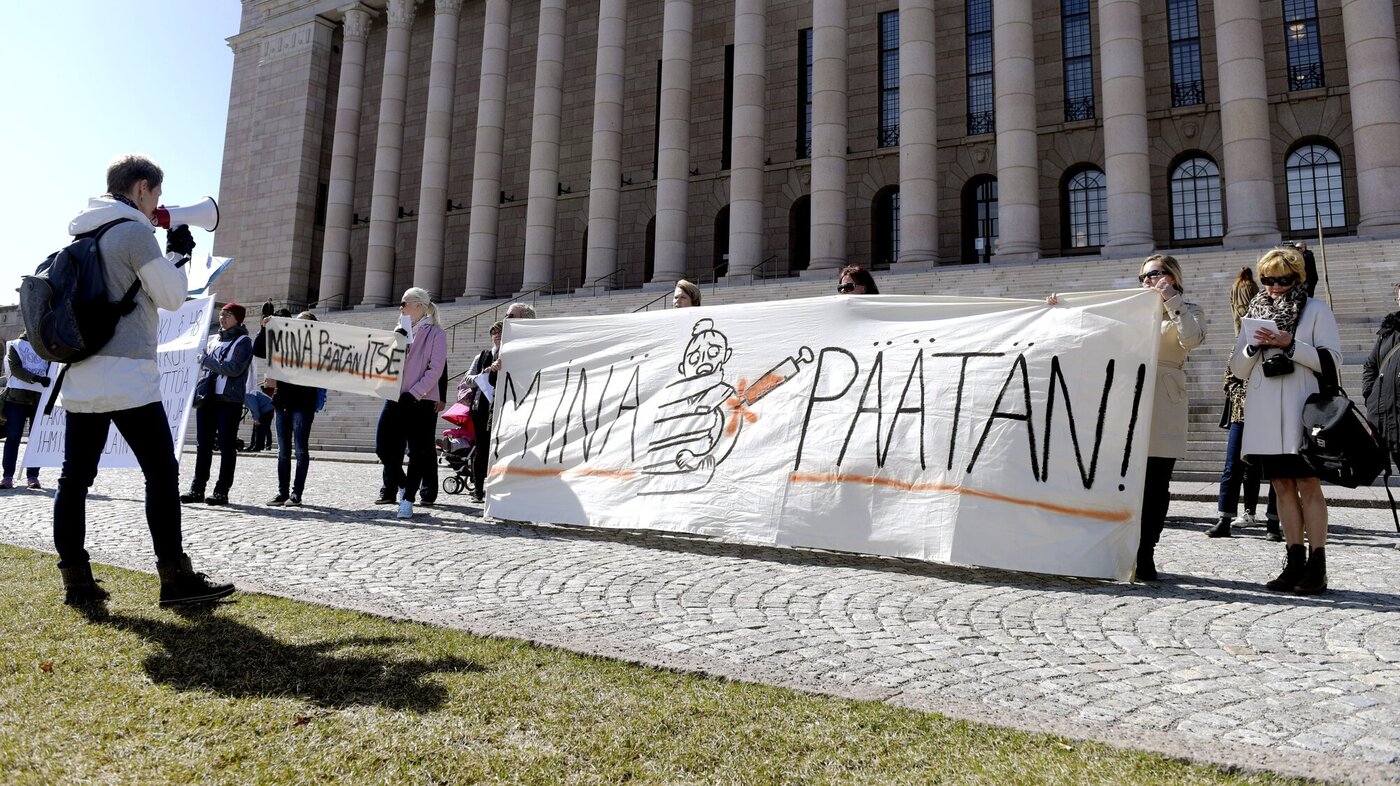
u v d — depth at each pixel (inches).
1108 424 199.8
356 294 1454.2
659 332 281.0
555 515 273.0
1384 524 321.1
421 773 81.0
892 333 236.7
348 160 1348.4
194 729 90.8
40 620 137.8
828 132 945.5
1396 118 748.6
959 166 1090.7
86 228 155.6
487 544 240.5
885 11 1151.6
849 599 175.5
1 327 1425.9
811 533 224.1
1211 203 979.3
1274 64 957.2
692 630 146.3
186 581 152.3
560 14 1167.6
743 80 992.9
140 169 165.0
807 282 872.3
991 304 225.3
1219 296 653.9
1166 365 208.1
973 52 1102.4
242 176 1502.2
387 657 118.7
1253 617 161.8
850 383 236.4
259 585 172.9
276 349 330.0
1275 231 757.9
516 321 311.6
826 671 122.3
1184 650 137.8
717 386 259.3
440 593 173.8
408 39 1327.5
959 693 113.7
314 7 1459.2
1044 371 209.9
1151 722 102.7
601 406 280.8
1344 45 927.7
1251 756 86.9
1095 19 1042.7
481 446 380.8
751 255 964.6
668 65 1044.5
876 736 92.9
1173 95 999.0
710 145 1237.1
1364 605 173.0
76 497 151.9
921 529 209.9
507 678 110.9
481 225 1179.3
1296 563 188.7
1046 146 1047.6
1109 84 837.8
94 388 148.3
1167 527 313.7
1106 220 1023.0
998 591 185.9
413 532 262.4
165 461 154.0
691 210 1238.9
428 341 309.3
